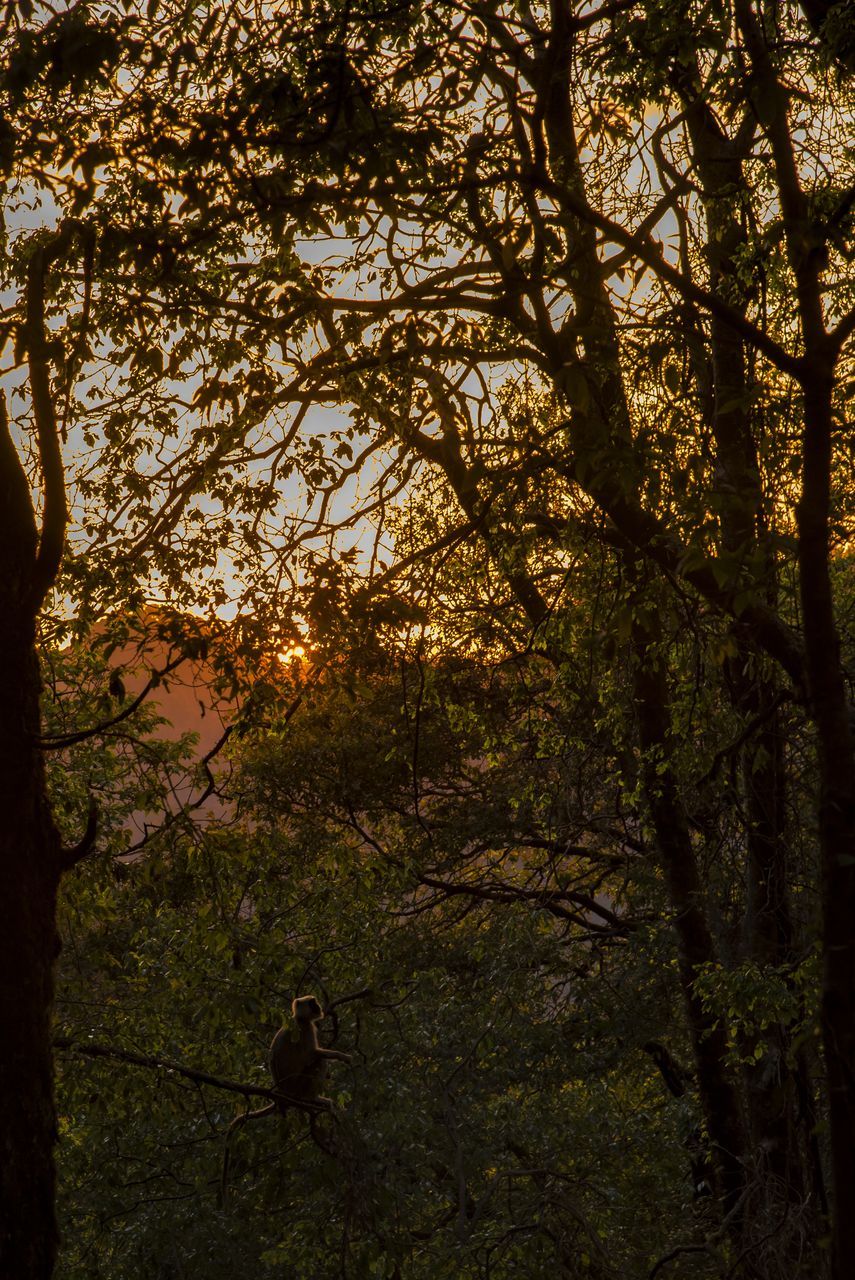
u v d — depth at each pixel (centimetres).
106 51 605
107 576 984
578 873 2064
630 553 1020
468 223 879
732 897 1363
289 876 1350
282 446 973
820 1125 537
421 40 747
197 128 667
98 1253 1462
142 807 977
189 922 1327
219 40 744
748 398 679
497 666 1406
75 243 944
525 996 1686
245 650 878
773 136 677
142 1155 1488
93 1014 1459
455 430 848
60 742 686
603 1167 1474
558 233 772
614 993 1770
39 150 669
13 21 616
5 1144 624
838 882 543
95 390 1071
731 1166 1305
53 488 685
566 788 1566
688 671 1200
